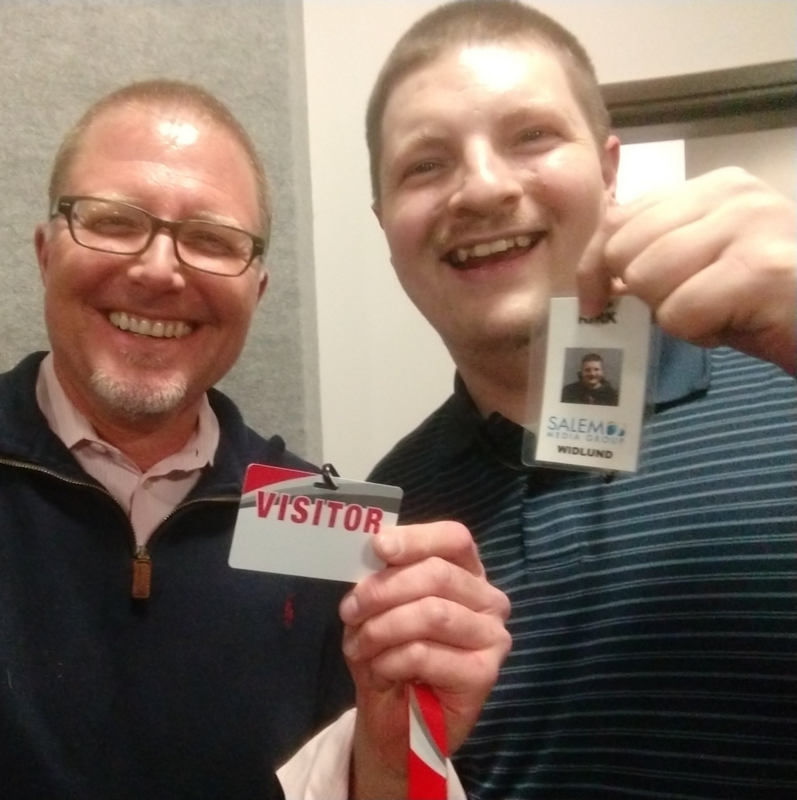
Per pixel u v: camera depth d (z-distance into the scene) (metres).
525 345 0.75
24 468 0.73
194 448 0.83
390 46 1.30
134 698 0.69
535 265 0.75
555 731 0.62
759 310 0.44
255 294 0.85
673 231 0.45
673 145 1.25
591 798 0.60
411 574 0.51
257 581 0.77
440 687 0.52
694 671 0.59
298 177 1.23
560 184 0.73
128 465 0.80
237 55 1.15
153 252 0.75
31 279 1.02
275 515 0.51
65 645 0.68
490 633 0.53
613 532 0.65
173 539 0.76
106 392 0.75
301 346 1.22
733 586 0.59
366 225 1.32
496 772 0.65
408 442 0.98
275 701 0.74
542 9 1.24
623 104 1.20
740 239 0.44
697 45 1.19
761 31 1.17
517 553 0.70
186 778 0.69
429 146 0.75
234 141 0.82
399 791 0.58
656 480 0.66
